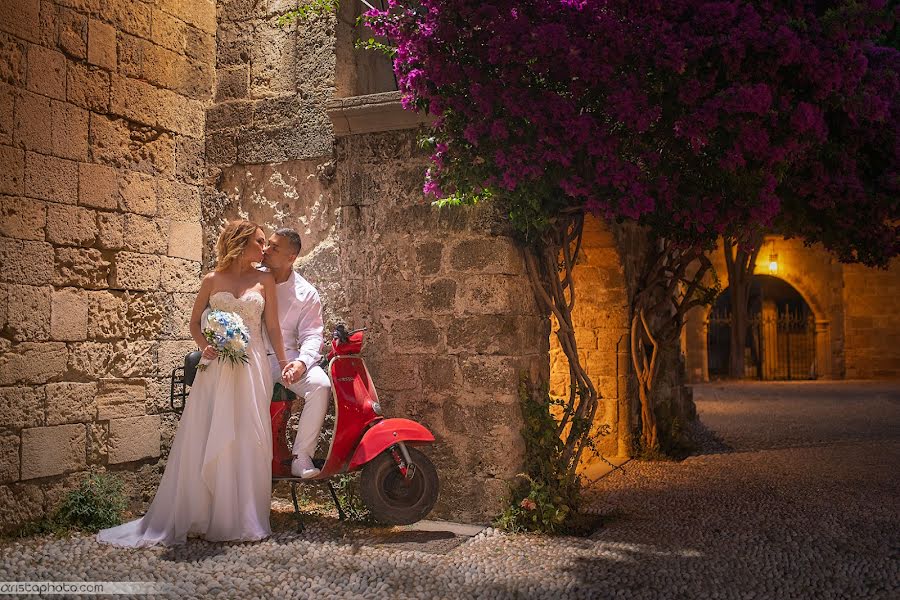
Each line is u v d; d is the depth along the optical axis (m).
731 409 13.59
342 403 4.91
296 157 5.89
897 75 5.16
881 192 5.92
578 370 5.55
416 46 4.65
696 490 6.48
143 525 4.77
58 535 4.75
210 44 6.19
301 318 5.12
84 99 5.24
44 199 4.96
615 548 4.70
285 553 4.45
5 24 4.74
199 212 6.13
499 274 5.29
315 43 5.89
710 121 4.40
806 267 22.12
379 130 5.60
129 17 5.56
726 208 4.86
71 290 5.12
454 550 4.64
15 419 4.76
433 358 5.41
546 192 4.87
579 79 4.54
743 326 22.27
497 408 5.24
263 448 4.79
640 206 4.58
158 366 5.73
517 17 4.48
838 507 5.84
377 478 4.84
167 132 5.87
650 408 8.11
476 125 4.66
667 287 8.83
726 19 4.46
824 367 22.14
